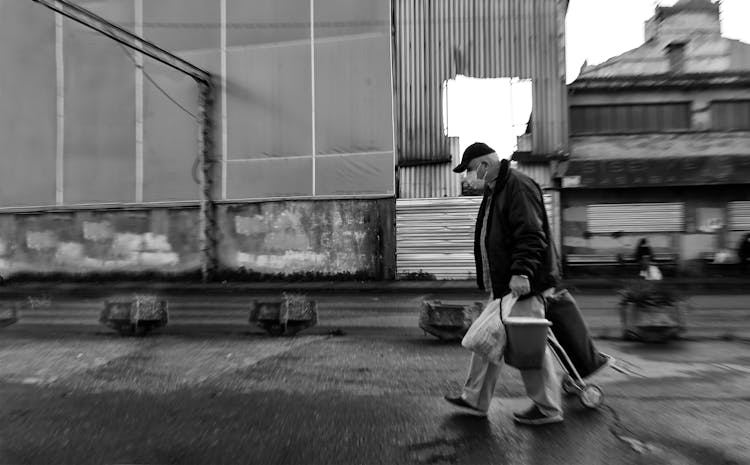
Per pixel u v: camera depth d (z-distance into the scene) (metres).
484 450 3.80
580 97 20.56
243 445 3.97
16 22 22.58
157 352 7.24
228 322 10.42
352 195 20.38
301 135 20.73
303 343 7.92
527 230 4.17
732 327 9.77
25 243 22.31
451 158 20.16
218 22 21.27
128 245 21.58
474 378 4.48
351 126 20.45
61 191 22.12
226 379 5.82
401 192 20.39
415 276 19.98
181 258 21.23
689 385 5.39
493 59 20.34
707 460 3.60
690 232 20.22
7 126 22.55
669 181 19.69
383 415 4.59
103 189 21.86
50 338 8.36
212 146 21.23
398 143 20.48
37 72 22.39
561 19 20.08
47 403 5.01
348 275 20.30
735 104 20.28
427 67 20.45
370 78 20.38
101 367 6.39
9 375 6.04
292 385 5.57
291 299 8.80
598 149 20.44
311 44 20.73
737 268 20.02
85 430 4.31
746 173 19.58
